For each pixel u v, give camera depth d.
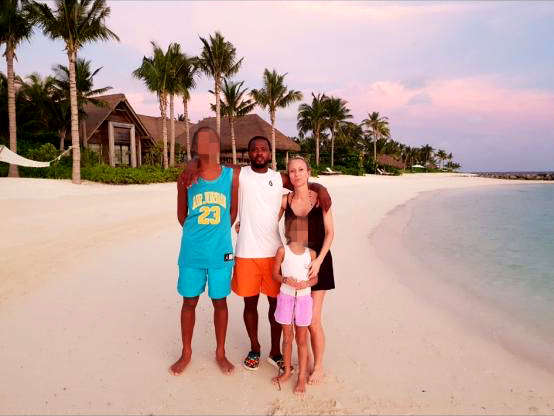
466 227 13.45
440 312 4.91
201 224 3.13
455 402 2.96
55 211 11.69
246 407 2.82
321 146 66.50
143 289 5.25
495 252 9.15
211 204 3.12
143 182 21.80
